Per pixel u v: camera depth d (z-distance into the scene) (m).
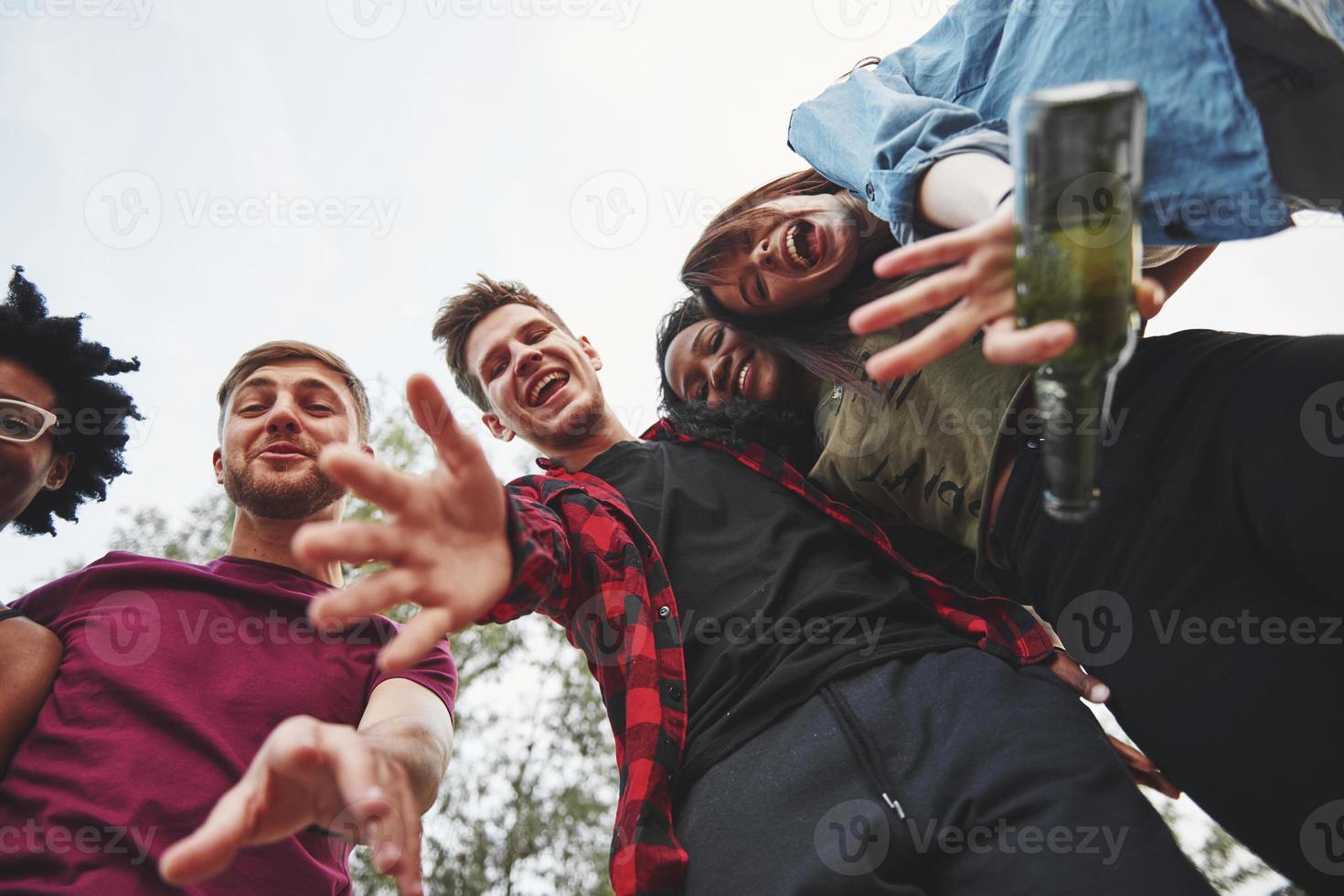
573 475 1.11
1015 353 0.45
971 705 0.78
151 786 0.83
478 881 2.76
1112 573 0.80
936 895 0.69
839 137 0.90
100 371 1.29
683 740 0.82
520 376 1.23
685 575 0.96
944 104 0.79
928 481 0.98
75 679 0.92
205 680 0.93
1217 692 0.72
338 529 0.51
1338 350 0.69
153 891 0.78
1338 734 0.65
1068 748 0.73
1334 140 0.71
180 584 1.02
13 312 1.23
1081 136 0.45
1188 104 0.67
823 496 1.04
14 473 1.10
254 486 1.08
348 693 0.97
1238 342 0.78
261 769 0.48
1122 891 0.61
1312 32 0.69
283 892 0.84
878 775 0.74
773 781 0.76
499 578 0.55
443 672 1.01
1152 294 0.50
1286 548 0.69
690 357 1.24
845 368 1.07
